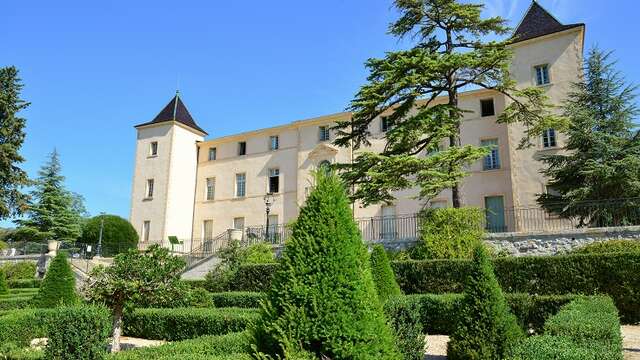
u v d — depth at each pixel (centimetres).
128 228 3681
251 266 1881
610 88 2266
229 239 2719
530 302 1013
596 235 1636
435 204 2917
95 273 994
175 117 3962
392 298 830
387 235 2548
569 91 2492
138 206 3869
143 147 4003
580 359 393
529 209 2259
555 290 1312
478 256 766
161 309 1309
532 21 2769
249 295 1480
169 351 602
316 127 3497
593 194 2030
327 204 439
